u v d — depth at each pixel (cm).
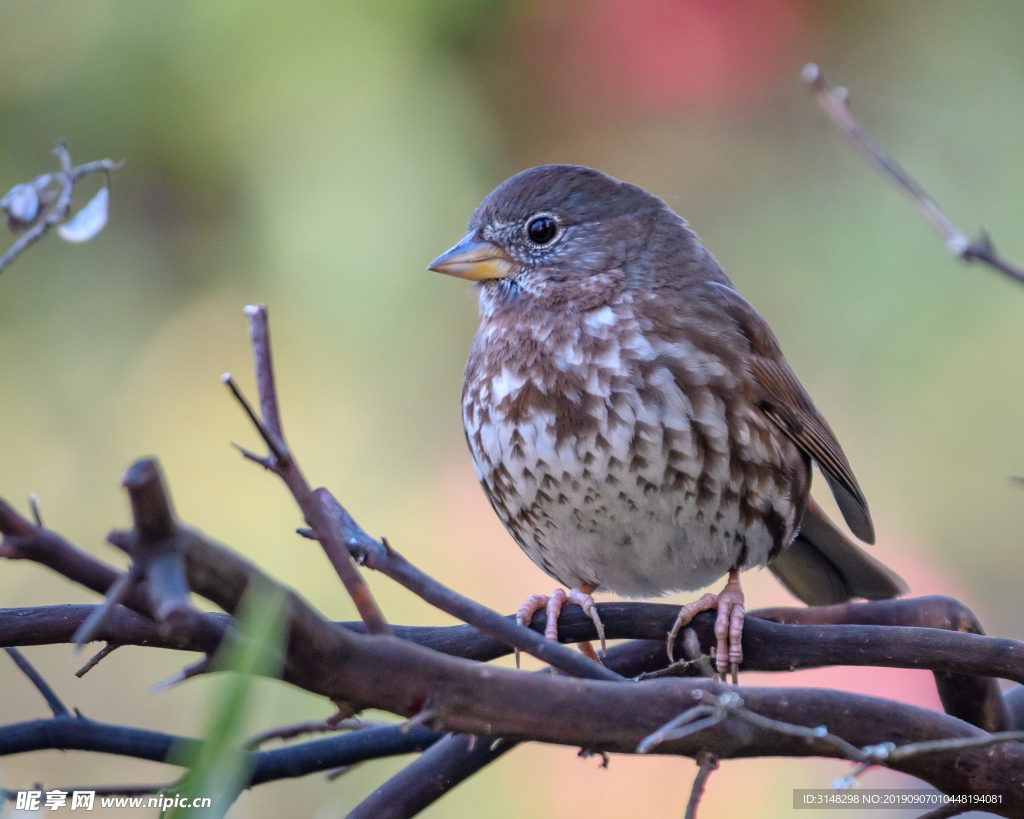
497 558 838
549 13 855
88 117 797
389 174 804
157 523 287
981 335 856
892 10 887
